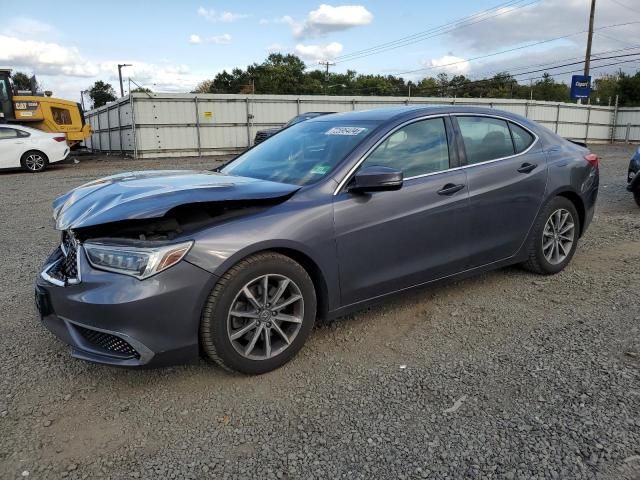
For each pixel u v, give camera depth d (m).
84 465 2.42
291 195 3.29
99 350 2.92
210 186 3.20
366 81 95.19
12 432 2.67
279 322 3.25
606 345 3.45
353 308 3.56
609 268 5.09
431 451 2.45
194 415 2.81
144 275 2.75
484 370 3.18
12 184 13.72
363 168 3.54
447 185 3.89
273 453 2.48
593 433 2.54
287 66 83.75
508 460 2.37
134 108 23.80
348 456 2.44
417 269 3.78
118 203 2.95
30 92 21.89
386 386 3.04
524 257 4.61
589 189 5.03
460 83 84.25
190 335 2.88
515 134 4.57
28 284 5.00
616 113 38.25
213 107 25.41
